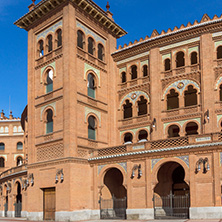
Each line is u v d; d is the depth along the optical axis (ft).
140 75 108.17
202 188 75.97
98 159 92.63
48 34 105.91
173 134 108.47
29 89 107.55
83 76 101.04
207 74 94.38
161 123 99.91
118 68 115.03
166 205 89.51
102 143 104.01
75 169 90.74
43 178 96.07
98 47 112.57
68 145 91.09
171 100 120.98
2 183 140.05
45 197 96.32
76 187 89.92
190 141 79.71
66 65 96.48
